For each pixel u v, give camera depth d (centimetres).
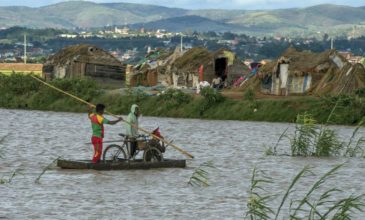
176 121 10688
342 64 11706
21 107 13475
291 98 11056
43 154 6306
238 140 7881
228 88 13550
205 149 6919
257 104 11031
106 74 15550
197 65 14188
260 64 14512
